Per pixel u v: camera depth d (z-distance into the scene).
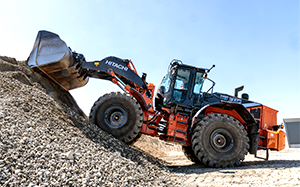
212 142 5.56
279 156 7.92
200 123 5.66
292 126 14.23
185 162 7.33
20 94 4.50
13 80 4.89
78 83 6.42
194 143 5.54
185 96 6.24
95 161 3.55
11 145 2.97
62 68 5.61
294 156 7.60
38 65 5.44
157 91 6.96
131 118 5.72
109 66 6.21
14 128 3.35
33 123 3.74
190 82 6.30
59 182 2.71
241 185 3.50
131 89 6.14
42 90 5.30
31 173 2.68
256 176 4.04
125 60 6.35
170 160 8.30
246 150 5.57
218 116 5.70
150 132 6.08
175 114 5.90
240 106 5.82
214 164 5.44
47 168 2.87
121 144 5.20
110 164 3.69
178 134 5.80
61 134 3.94
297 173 3.92
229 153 5.50
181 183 3.98
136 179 3.58
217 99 6.45
